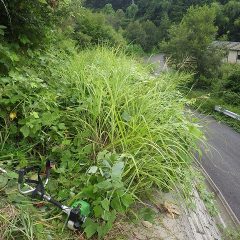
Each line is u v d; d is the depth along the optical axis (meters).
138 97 3.14
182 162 2.77
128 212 2.34
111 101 2.95
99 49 5.60
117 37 10.38
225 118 14.79
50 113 2.71
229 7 51.47
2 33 3.06
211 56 24.52
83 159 2.61
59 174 2.45
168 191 2.73
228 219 5.19
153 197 2.61
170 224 2.38
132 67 4.04
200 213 3.05
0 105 2.71
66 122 2.99
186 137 3.11
